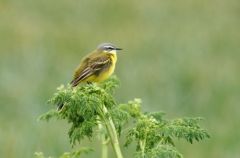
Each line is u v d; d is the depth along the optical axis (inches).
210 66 794.8
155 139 235.9
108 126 235.5
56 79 748.0
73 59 840.3
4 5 1034.7
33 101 671.8
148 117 250.7
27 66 791.7
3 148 591.8
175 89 710.5
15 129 627.5
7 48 884.6
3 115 663.8
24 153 584.1
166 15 1025.5
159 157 227.0
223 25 986.1
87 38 927.0
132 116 243.8
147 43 892.6
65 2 1048.8
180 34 943.0
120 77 754.2
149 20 1004.6
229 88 724.7
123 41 917.2
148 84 729.6
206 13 1041.5
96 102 235.5
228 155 597.3
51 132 589.3
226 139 617.3
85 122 235.9
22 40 912.9
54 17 1006.4
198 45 868.0
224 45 887.1
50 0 1051.9
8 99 687.7
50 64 796.0
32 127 601.9
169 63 788.0
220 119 668.7
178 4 1063.6
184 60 804.6
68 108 239.1
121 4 1046.4
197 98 697.6
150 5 1050.7
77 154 243.8
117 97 708.7
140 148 235.3
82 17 1009.5
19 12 1013.8
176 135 233.9
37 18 996.6
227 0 1071.0
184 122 238.1
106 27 978.7
